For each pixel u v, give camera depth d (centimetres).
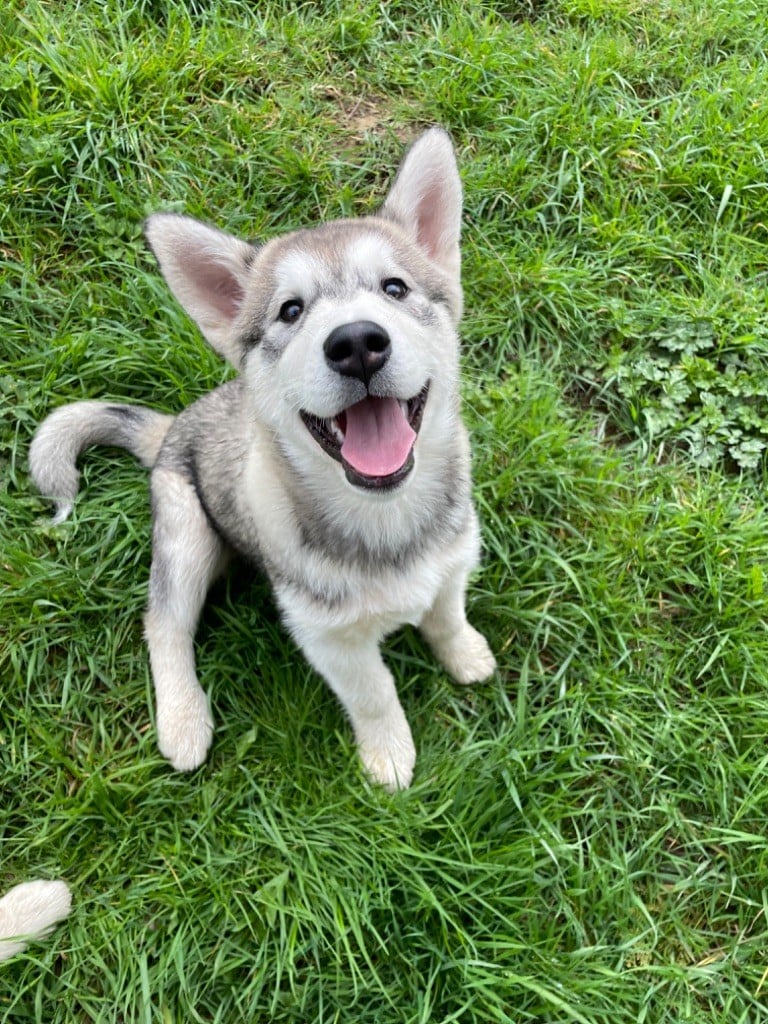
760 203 89
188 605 69
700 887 63
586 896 61
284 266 55
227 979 59
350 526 56
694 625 73
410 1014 57
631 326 85
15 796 66
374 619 57
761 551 74
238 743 67
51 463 74
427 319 55
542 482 78
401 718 66
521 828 63
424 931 59
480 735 69
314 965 59
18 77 89
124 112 89
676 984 59
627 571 75
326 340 49
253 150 90
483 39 98
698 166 90
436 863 61
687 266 88
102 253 85
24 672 70
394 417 52
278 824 64
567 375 85
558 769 67
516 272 85
